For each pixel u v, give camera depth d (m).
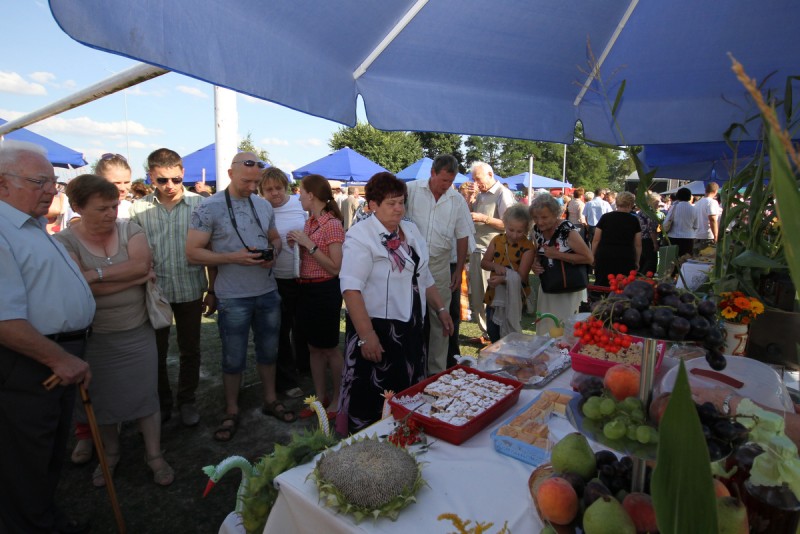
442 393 1.62
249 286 3.02
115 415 2.47
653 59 2.25
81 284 2.05
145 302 2.49
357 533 1.03
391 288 2.17
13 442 1.82
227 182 3.34
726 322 1.84
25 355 1.79
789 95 1.63
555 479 0.95
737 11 1.94
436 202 3.51
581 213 10.44
